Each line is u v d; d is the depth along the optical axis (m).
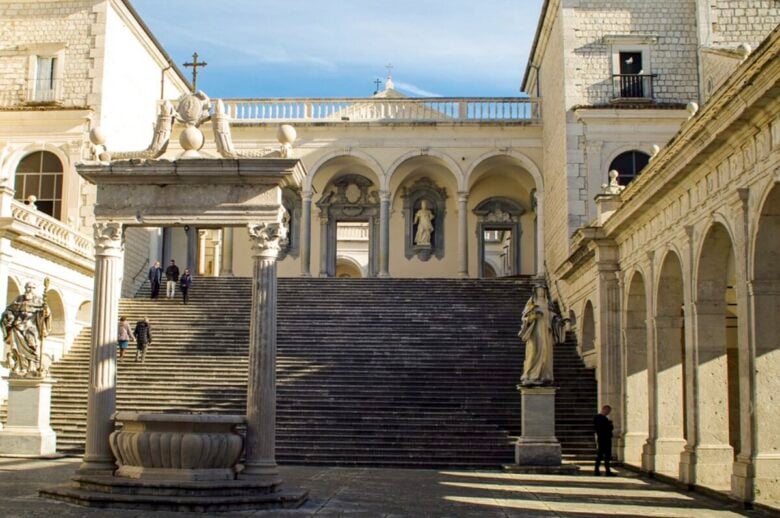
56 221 31.53
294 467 22.28
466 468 22.81
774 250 15.75
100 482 14.19
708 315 19.45
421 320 33.62
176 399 27.16
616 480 20.78
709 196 18.45
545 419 22.59
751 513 15.05
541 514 14.49
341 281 37.88
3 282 27.59
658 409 22.61
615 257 27.22
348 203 46.28
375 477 20.14
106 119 37.78
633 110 35.69
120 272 15.75
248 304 35.56
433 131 43.09
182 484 13.84
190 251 39.34
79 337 33.66
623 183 35.72
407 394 27.44
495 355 30.56
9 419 23.20
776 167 14.72
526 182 45.78
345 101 43.56
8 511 13.06
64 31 37.88
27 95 37.53
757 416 15.70
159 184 15.47
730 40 35.31
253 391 14.87
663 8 36.41
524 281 38.91
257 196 15.30
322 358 30.02
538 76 45.81
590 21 36.50
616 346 26.86
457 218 46.16
